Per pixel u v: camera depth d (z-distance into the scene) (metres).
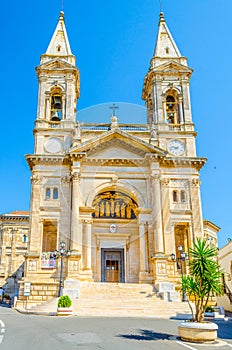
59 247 40.38
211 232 62.88
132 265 41.88
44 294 38.22
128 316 27.77
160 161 42.31
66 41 52.16
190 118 47.94
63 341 14.30
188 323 15.71
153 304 32.41
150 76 50.53
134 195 41.47
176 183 43.91
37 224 41.16
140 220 41.12
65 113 47.06
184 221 42.56
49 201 42.06
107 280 42.03
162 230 41.66
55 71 49.00
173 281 39.44
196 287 16.53
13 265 68.25
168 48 52.06
